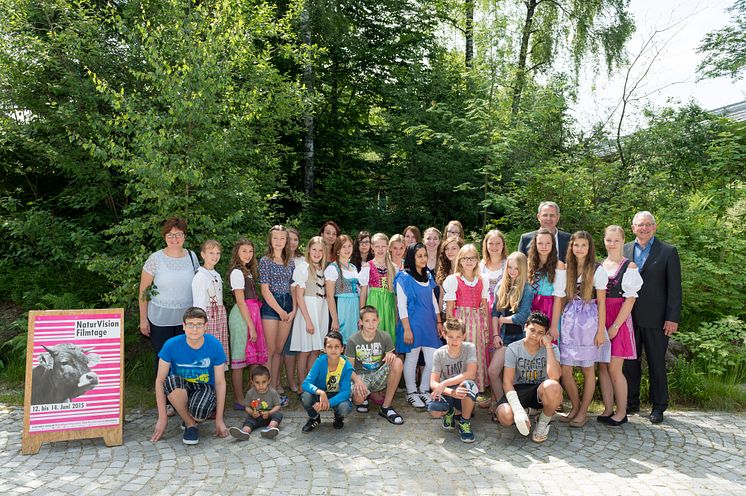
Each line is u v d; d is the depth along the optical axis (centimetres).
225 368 452
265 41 824
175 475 372
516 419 413
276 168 859
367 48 1337
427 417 492
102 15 775
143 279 490
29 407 415
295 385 563
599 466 388
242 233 670
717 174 970
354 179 1340
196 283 481
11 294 755
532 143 1036
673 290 478
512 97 1072
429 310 530
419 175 1180
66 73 680
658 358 484
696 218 830
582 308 463
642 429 461
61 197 794
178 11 620
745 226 832
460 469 382
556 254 488
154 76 573
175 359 439
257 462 394
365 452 413
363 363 493
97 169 721
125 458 402
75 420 425
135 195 742
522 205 936
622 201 811
